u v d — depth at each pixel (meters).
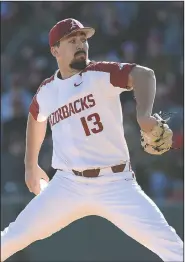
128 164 14.27
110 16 41.91
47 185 14.84
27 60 39.62
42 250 28.34
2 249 14.70
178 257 13.28
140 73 13.46
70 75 14.60
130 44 40.72
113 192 13.96
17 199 28.61
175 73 38.56
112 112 14.07
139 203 13.75
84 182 14.16
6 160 32.41
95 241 28.28
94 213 14.48
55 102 14.70
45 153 32.72
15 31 41.72
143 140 13.81
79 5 42.53
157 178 32.59
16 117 34.88
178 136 33.44
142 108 13.30
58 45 14.62
